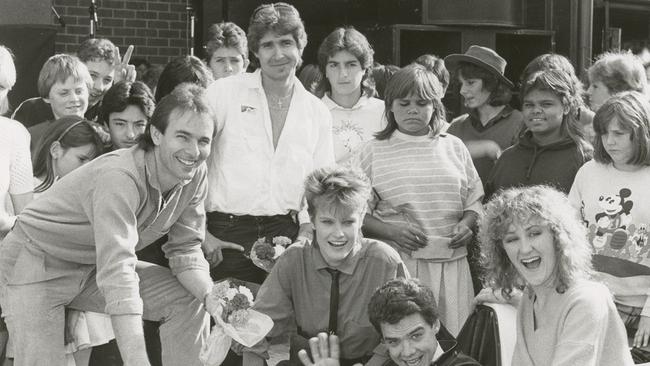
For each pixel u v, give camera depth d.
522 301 3.43
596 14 8.91
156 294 4.10
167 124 3.57
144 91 4.83
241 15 8.45
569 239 3.27
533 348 3.35
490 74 5.64
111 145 4.84
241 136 4.70
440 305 4.74
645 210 4.12
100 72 6.02
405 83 4.73
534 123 4.76
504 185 4.89
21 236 3.81
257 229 4.67
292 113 4.80
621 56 5.32
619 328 3.29
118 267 3.52
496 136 5.62
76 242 3.76
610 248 4.18
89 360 4.53
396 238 4.70
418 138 4.83
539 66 5.11
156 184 3.66
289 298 3.90
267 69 4.76
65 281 3.84
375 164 4.83
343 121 5.38
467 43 7.95
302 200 4.76
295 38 4.76
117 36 9.02
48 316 3.80
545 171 4.75
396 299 3.47
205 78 5.50
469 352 3.60
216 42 6.34
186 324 4.15
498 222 3.36
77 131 4.45
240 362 4.38
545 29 8.33
